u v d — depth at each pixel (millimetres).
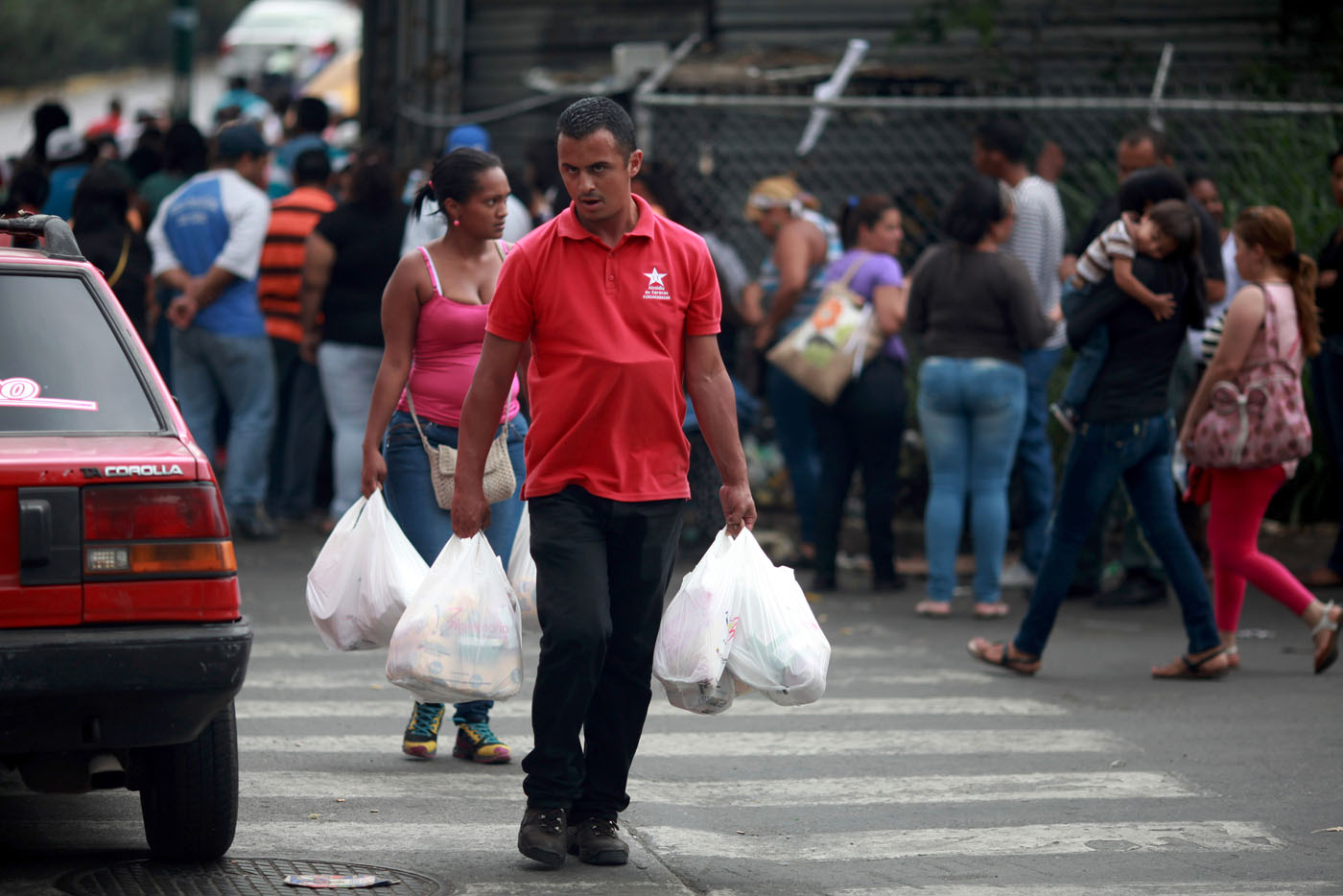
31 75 114000
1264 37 32219
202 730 10578
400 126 35812
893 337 23781
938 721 16281
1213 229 21312
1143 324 17703
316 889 10617
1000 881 11188
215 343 25734
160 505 9961
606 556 11211
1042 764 14609
